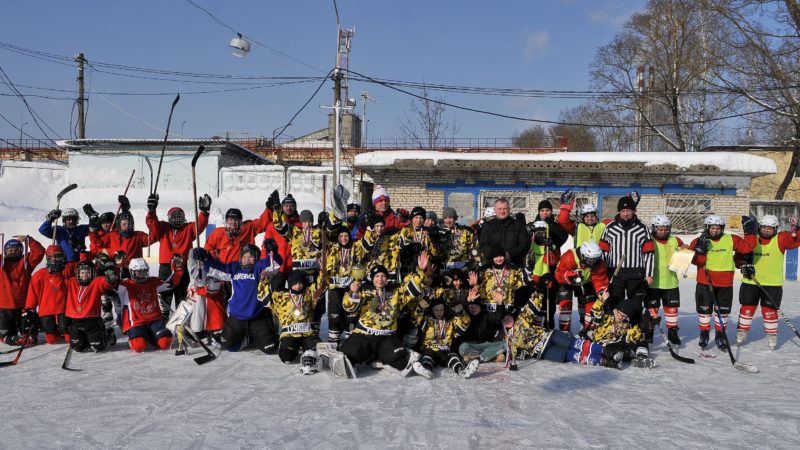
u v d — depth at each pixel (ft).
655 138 139.44
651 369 22.27
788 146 94.53
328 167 83.41
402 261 24.35
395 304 21.26
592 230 26.37
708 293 25.82
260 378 20.63
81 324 24.07
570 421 16.43
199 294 24.75
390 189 66.28
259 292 22.99
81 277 24.07
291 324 22.40
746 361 23.75
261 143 112.37
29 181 85.71
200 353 24.44
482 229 24.97
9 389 19.25
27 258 26.21
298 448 14.39
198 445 14.56
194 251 24.11
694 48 97.71
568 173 64.44
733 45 75.77
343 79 69.82
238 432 15.42
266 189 83.82
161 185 84.89
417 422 16.22
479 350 23.20
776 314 25.96
